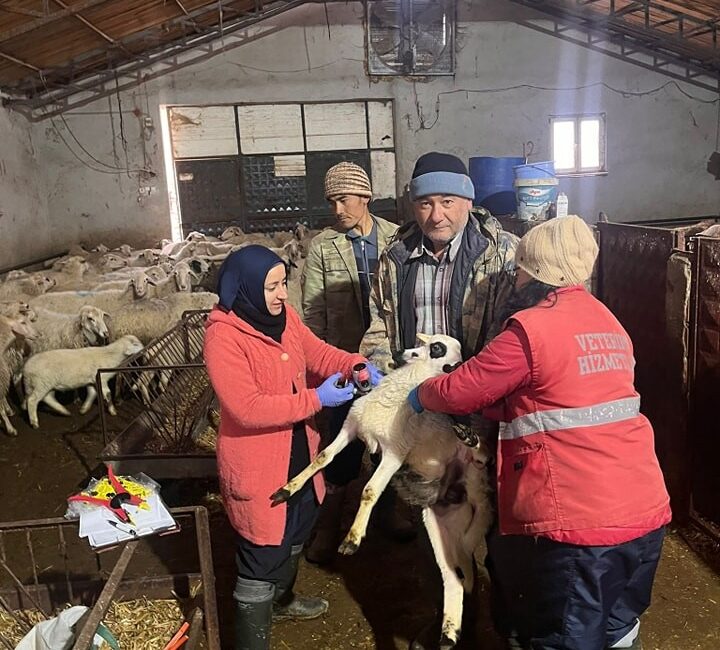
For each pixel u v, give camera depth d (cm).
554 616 191
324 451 230
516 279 219
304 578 333
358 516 212
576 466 186
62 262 901
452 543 227
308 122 1123
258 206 1134
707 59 1160
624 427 190
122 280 737
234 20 1072
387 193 1162
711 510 361
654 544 193
